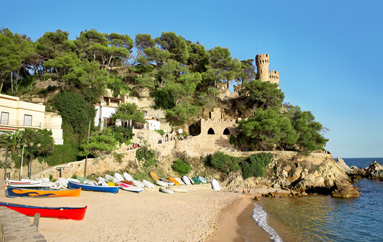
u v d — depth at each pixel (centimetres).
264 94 8362
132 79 8125
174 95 7588
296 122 7456
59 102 4803
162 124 7138
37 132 3850
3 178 3309
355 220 3453
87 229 2128
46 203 2602
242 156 6556
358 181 8194
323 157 6950
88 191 3528
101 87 6006
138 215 2747
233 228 2822
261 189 5631
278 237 2603
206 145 7000
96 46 6969
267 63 10862
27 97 5906
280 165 6384
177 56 9038
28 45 6412
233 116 8706
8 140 3475
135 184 4328
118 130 5497
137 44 8731
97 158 4369
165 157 5741
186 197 4181
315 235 2762
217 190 5225
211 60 9388
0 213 1180
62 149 4425
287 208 4047
